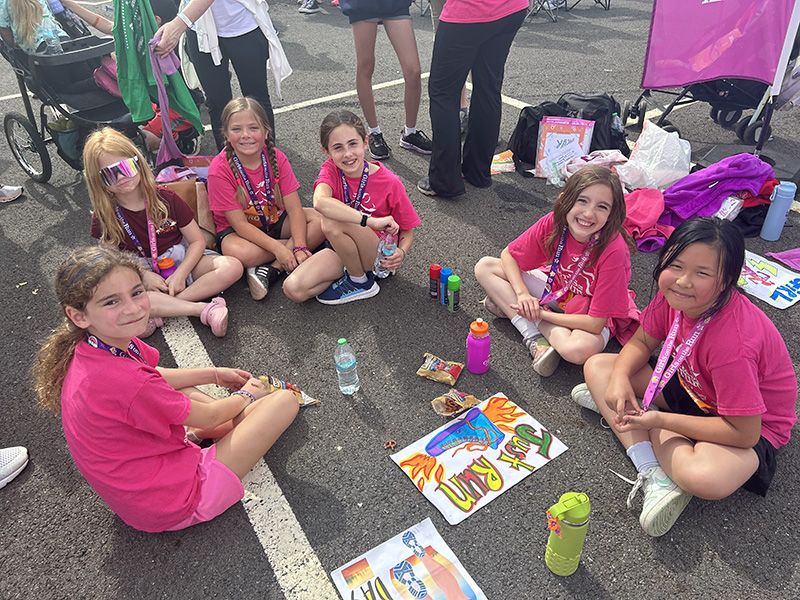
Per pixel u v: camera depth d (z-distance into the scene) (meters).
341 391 2.94
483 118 4.44
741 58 4.59
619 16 9.73
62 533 2.35
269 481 2.50
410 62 4.81
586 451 2.58
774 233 3.94
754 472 2.19
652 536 2.23
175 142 4.86
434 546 2.22
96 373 1.97
